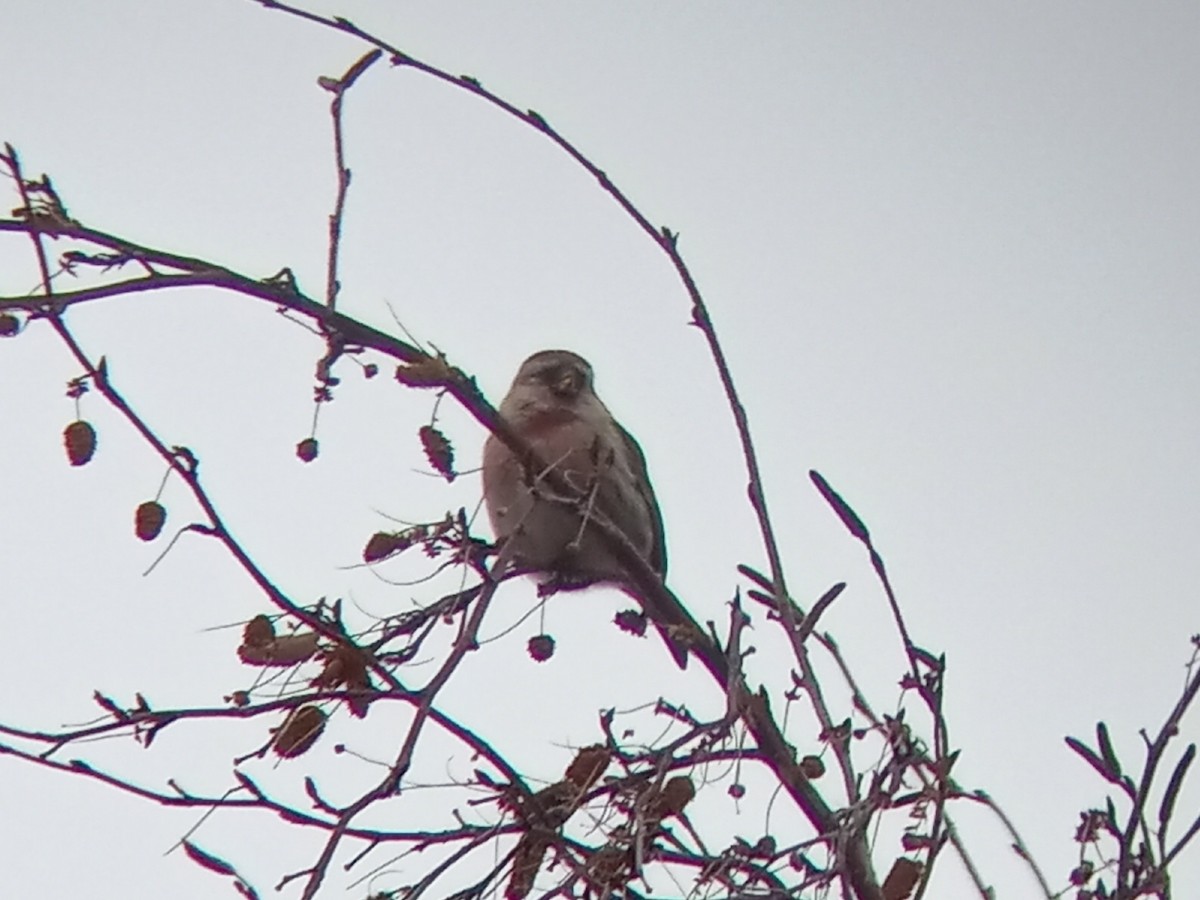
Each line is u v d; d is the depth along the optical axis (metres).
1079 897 4.58
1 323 4.45
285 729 4.50
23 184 4.50
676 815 4.50
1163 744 4.66
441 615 4.86
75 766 4.44
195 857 4.50
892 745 4.37
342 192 4.80
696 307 4.93
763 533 4.71
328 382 4.87
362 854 4.50
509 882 4.54
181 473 4.44
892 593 4.55
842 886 4.17
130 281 4.55
